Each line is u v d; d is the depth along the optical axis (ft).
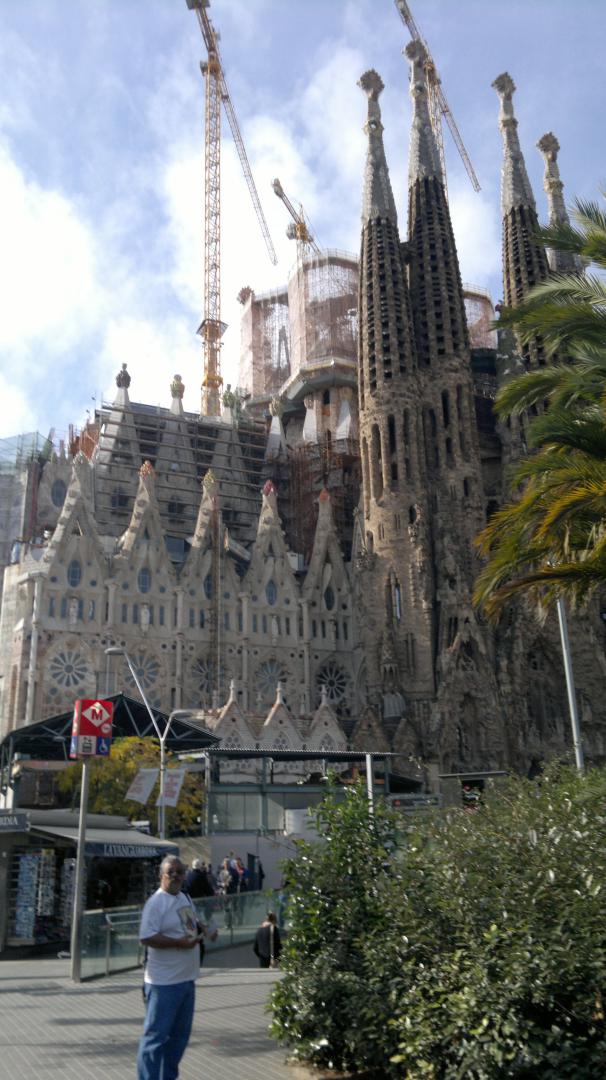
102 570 304.91
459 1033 32.63
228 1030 47.21
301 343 440.04
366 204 364.38
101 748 75.82
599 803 39.99
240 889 113.39
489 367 392.27
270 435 420.36
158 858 120.06
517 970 31.65
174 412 419.13
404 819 45.37
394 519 319.88
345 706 325.42
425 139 382.42
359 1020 36.73
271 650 322.34
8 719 285.43
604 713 303.68
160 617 308.40
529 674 309.83
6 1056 40.98
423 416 343.26
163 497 387.96
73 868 111.55
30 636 289.74
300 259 459.73
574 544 76.84
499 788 47.57
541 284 81.46
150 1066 29.81
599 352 75.66
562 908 33.63
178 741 193.26
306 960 41.11
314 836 145.69
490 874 36.83
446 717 286.87
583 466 69.92
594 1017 31.32
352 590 340.59
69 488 316.40
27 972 76.23
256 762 261.03
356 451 397.80
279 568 334.85
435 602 312.71
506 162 402.31
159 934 31.01
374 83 383.24
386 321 345.92
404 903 37.91
